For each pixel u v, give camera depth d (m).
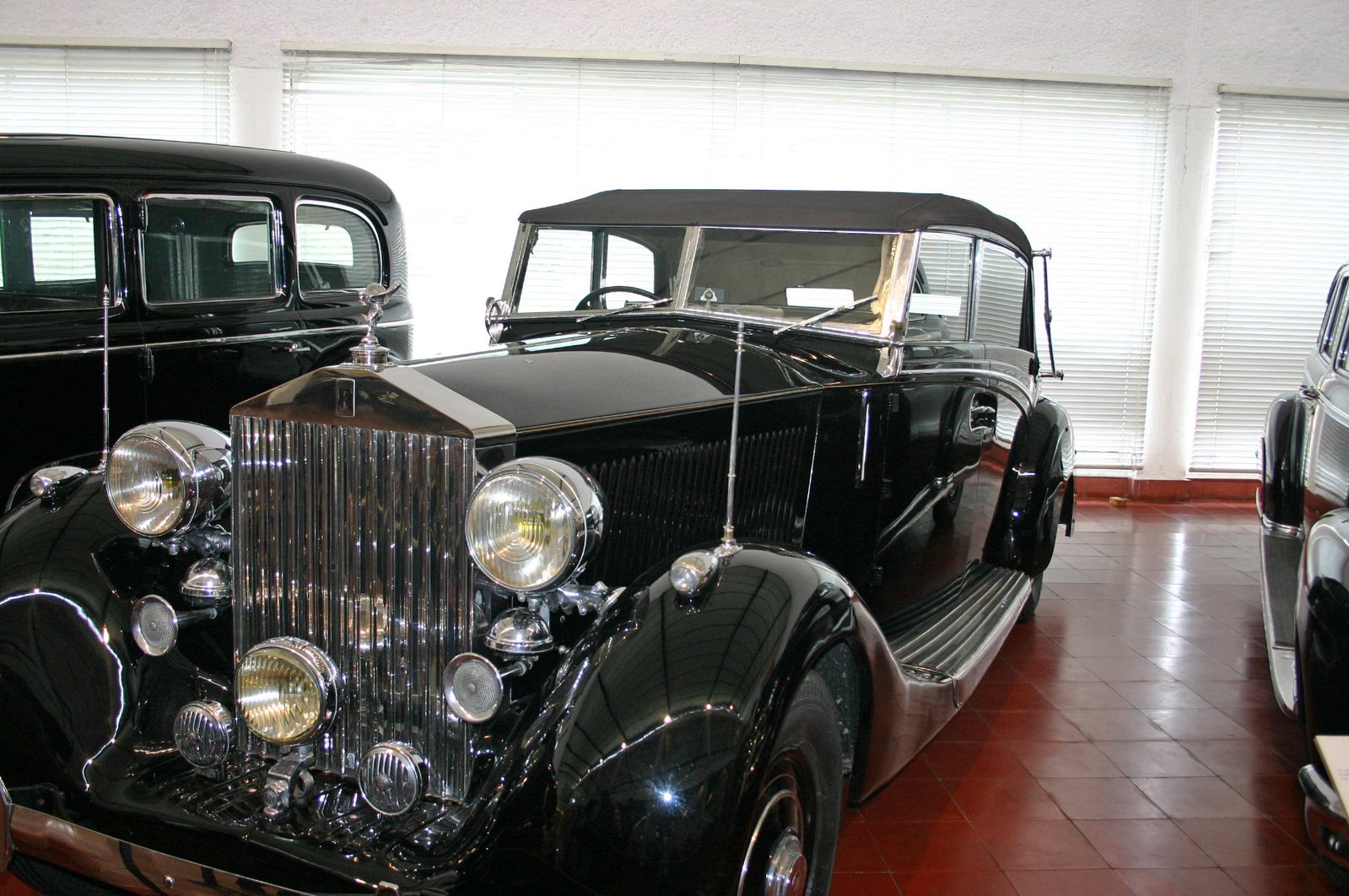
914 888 2.63
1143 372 6.96
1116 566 5.59
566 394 2.37
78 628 2.21
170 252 4.43
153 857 1.96
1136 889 2.66
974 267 3.51
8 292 3.95
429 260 6.79
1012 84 6.71
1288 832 2.95
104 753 2.08
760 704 1.83
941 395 3.30
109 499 2.31
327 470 2.11
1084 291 6.89
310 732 2.04
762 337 3.12
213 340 4.53
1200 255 6.86
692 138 6.71
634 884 1.71
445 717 2.04
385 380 2.05
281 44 6.52
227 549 2.41
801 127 6.71
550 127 6.70
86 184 4.11
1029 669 4.14
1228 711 3.78
